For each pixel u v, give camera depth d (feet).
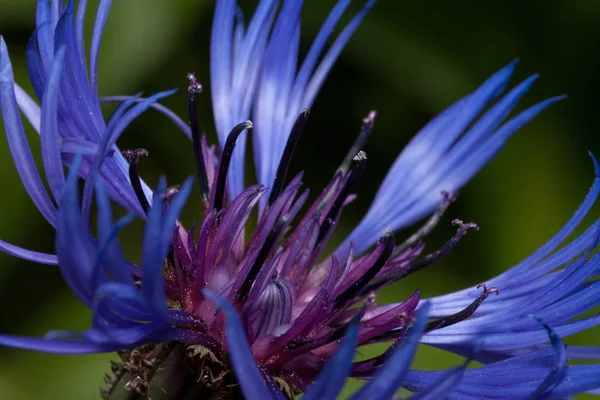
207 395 0.41
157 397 0.41
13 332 0.52
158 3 0.53
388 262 0.45
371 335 0.42
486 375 0.41
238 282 0.42
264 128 0.47
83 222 0.38
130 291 0.37
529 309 0.42
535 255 0.44
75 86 0.41
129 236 0.55
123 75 0.52
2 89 0.40
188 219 0.55
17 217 0.52
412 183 0.47
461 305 0.45
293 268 0.44
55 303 0.53
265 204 0.47
